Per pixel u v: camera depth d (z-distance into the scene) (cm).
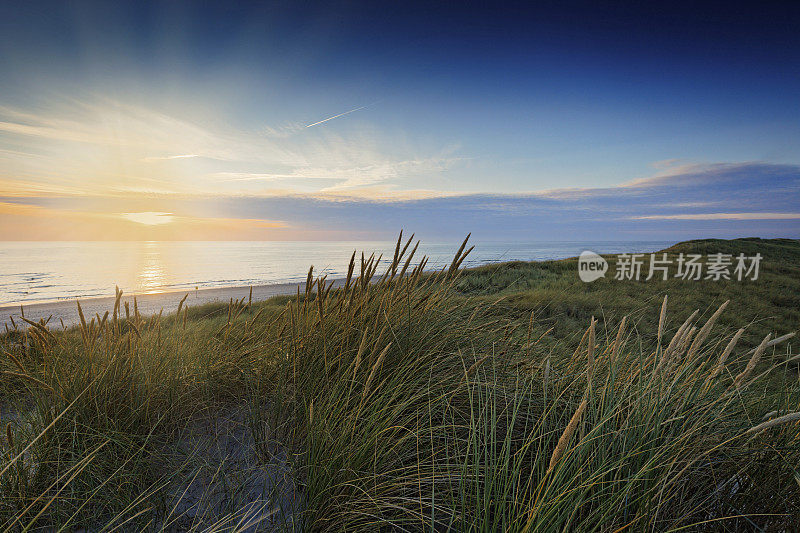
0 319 2294
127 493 182
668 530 131
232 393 276
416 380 228
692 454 166
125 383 241
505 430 218
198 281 7994
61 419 211
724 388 210
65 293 5678
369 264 264
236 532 152
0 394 247
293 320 245
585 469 159
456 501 165
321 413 205
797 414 128
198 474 199
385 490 169
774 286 1988
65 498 171
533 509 124
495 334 297
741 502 164
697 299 1582
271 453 213
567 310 1115
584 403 116
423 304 269
